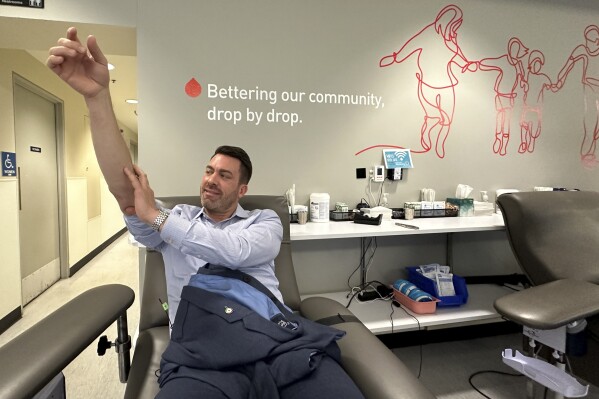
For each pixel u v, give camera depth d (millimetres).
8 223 2396
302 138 2010
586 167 2520
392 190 2166
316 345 894
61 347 715
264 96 1944
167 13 1802
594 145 2529
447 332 2182
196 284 1014
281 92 1968
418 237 2182
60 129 3506
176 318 963
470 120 2270
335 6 2021
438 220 1949
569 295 1028
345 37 2045
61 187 3527
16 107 2752
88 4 1717
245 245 1064
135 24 1774
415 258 2186
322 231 1617
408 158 2154
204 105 1869
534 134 2395
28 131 2947
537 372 1052
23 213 2820
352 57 2061
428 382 1728
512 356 1126
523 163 2385
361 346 981
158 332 1263
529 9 2342
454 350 2049
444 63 2207
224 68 1885
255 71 1927
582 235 1434
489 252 2307
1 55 2338
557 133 2445
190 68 1843
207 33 1854
